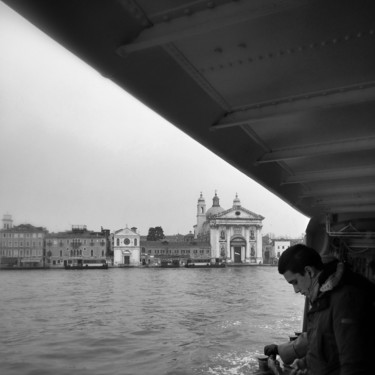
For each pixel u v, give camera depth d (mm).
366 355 2557
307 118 5062
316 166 6969
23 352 29156
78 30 2916
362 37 3576
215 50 3727
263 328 35500
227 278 121938
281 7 2891
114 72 3383
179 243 191250
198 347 28547
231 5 2980
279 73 4117
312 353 2887
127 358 27047
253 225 186000
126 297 70562
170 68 3873
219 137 5168
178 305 57781
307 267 2898
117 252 183750
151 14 3102
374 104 4668
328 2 3152
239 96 4602
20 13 2578
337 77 4238
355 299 2686
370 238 8172
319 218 8578
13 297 70438
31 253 137625
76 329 39250
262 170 6605
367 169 6879
